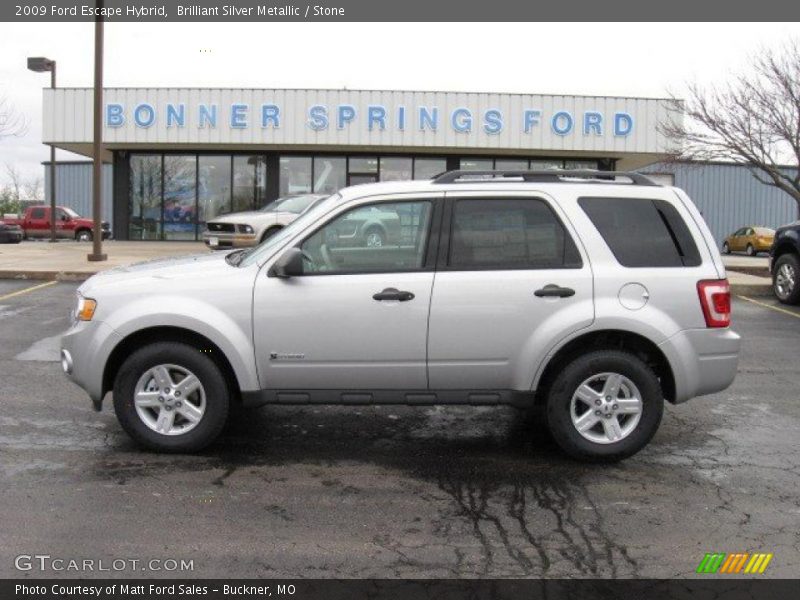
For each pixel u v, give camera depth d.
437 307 5.28
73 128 24.61
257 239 17.27
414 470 5.29
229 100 24.30
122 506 4.58
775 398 7.26
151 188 26.55
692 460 5.56
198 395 5.45
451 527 4.39
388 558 4.01
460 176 5.55
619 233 5.42
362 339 5.30
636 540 4.26
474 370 5.34
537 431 6.20
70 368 5.43
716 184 44.06
